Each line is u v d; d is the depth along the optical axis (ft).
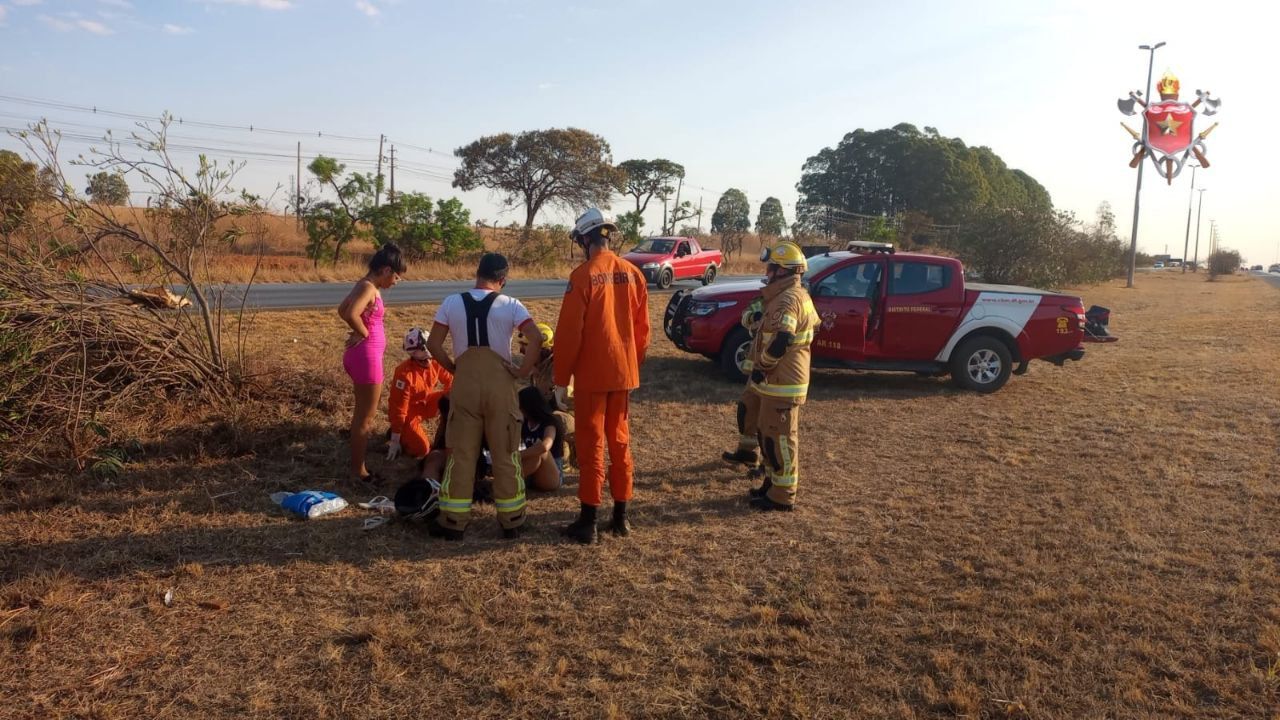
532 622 12.55
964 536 16.47
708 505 18.43
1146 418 27.71
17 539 14.67
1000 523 17.22
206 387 21.58
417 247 103.86
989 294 32.83
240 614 12.53
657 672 11.27
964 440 24.85
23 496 16.20
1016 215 107.96
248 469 18.90
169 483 17.75
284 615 12.53
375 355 18.04
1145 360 42.04
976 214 112.98
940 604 13.39
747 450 21.47
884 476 20.98
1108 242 139.13
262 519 16.30
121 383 20.01
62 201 20.26
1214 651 11.83
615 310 15.78
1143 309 79.92
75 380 18.78
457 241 106.22
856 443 24.49
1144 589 13.89
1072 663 11.49
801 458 22.70
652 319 53.47
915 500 18.93
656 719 10.22
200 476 18.28
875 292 32.50
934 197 259.19
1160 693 10.84
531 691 10.71
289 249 108.27
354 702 10.42
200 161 21.62
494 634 12.16
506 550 15.37
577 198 177.68
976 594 13.64
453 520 15.56
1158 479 20.47
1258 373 36.81
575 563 14.88
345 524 16.33
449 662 11.27
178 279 24.85
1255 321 62.23
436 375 21.03
